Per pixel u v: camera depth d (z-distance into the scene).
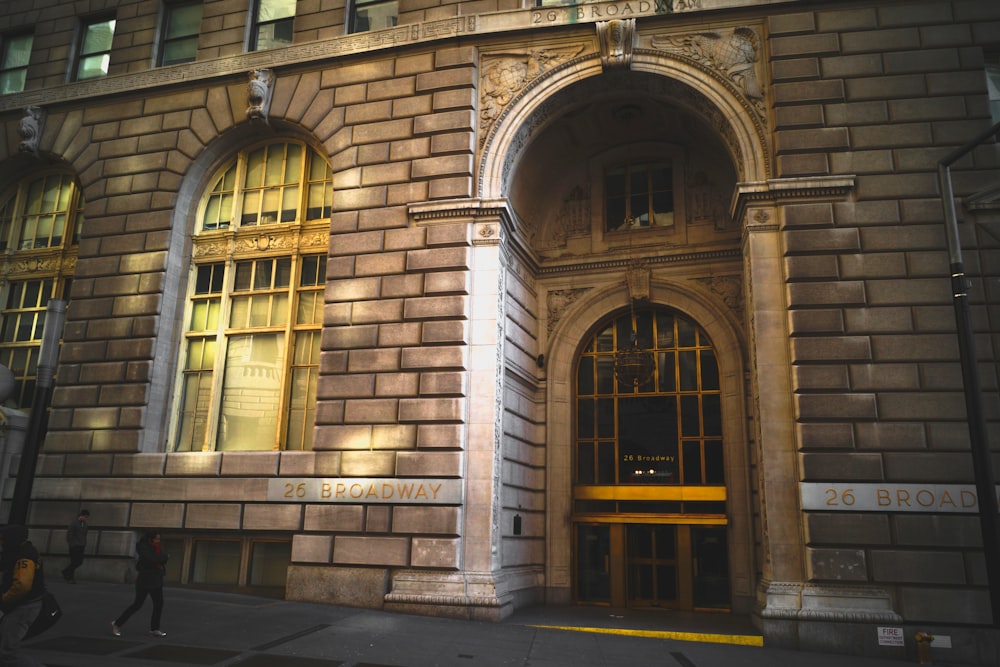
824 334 13.45
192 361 17.59
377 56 17.06
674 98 16.27
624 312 18.67
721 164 18.23
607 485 17.67
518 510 16.42
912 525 12.45
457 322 14.91
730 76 15.27
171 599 13.90
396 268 15.59
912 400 12.95
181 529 15.79
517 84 16.25
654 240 18.58
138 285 17.56
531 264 18.55
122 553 15.88
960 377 12.91
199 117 18.23
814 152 14.30
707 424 17.45
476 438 14.45
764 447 13.41
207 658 9.80
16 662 7.28
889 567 12.35
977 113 14.02
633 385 18.05
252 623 12.09
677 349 18.12
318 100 17.22
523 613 14.95
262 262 17.77
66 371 17.52
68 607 12.74
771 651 12.00
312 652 10.42
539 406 18.30
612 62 15.62
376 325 15.40
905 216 13.75
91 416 16.97
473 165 15.95
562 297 18.94
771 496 13.20
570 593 17.09
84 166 18.92
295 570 14.59
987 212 13.60
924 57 14.45
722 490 16.83
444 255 15.34
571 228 19.33
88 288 17.94
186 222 18.27
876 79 14.49
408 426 14.65
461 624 12.93
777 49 14.95
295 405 16.58
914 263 13.53
